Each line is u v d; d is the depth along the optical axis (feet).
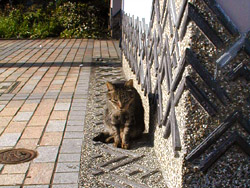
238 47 3.50
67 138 5.61
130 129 5.53
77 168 4.62
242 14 3.50
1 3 23.57
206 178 3.69
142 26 7.08
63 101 7.66
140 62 6.97
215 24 3.47
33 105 7.33
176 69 3.87
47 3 23.61
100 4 21.56
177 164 3.81
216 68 3.53
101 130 6.01
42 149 5.17
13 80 9.61
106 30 20.67
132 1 9.44
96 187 4.17
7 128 5.99
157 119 5.07
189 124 3.59
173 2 4.08
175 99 3.82
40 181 4.26
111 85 5.70
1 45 16.48
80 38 19.51
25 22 20.44
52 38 19.38
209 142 3.59
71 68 11.33
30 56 13.51
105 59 13.12
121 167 4.74
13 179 4.30
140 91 6.91
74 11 20.76
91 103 7.54
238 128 3.64
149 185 4.28
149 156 5.11
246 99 3.59
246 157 3.68
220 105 3.59
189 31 3.50
